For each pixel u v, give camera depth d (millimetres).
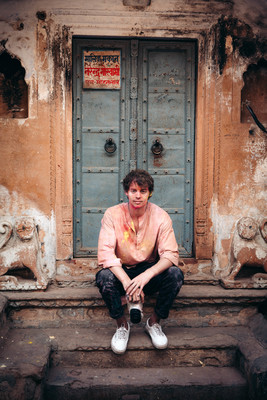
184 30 3527
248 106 3637
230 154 3584
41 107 3443
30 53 3414
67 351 2980
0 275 3348
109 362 2982
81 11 3432
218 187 3600
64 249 3572
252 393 2711
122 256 3023
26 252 3342
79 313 3311
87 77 3613
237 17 3533
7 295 3268
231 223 3617
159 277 2893
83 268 3592
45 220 3514
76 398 2725
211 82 3543
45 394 2727
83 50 3588
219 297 3328
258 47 3559
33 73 3424
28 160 3471
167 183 3732
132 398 2723
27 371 2582
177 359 3018
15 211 3488
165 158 3715
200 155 3627
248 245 3480
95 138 3676
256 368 2695
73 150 3662
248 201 3621
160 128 3695
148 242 2996
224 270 3627
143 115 3684
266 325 3201
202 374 2896
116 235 2977
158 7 3484
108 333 3182
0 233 3375
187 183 3732
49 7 3408
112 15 3459
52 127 3471
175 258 2889
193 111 3691
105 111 3660
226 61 3539
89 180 3697
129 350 2971
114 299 2832
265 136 3592
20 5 3383
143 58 3639
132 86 3633
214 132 3578
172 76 3672
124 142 3693
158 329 2986
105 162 3695
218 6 3514
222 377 2859
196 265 3662
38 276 3355
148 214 3002
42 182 3490
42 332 3182
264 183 3617
